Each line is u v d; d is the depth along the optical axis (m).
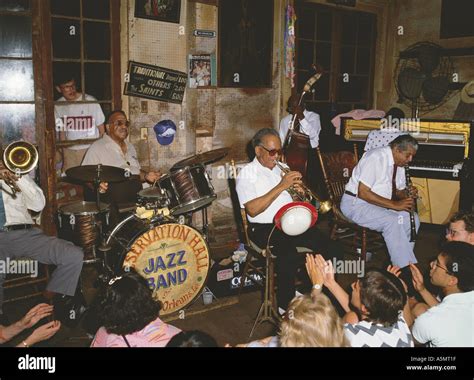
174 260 3.35
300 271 3.78
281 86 5.67
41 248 3.21
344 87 6.64
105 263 3.33
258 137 3.46
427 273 4.11
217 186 5.28
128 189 4.18
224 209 5.36
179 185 3.31
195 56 4.87
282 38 5.60
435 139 5.36
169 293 3.38
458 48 6.47
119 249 3.31
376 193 4.11
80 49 4.30
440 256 2.31
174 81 4.77
